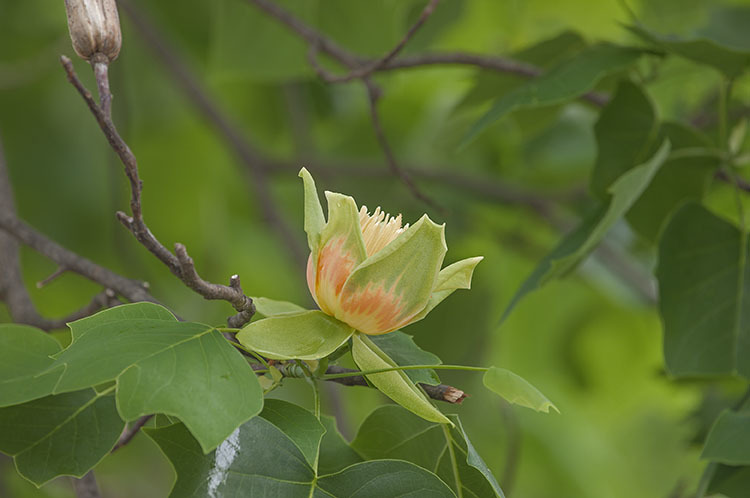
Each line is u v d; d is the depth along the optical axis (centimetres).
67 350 143
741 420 153
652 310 238
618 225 228
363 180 257
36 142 265
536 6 250
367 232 148
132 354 142
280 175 253
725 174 163
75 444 147
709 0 215
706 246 159
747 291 159
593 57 161
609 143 162
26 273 260
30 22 257
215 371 143
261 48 220
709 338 158
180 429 144
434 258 145
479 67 165
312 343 146
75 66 251
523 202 238
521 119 173
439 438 150
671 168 163
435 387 148
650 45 162
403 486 145
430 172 240
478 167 264
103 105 144
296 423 145
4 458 174
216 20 222
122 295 156
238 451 144
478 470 148
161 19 262
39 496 174
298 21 174
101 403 147
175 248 144
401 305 146
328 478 145
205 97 234
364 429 150
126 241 227
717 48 159
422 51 220
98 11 144
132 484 253
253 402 142
